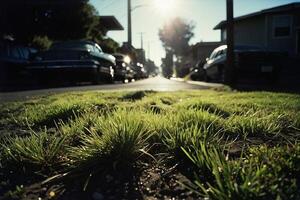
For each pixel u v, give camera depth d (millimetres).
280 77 7098
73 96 3633
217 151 1398
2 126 2330
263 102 3121
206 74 8648
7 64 7605
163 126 1670
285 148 1474
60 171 1404
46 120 2363
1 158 1510
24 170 1428
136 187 1274
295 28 11539
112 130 1496
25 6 10094
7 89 5664
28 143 1554
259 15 12031
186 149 1461
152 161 1464
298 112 2463
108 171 1376
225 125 1870
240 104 2943
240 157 1359
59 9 10656
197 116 1870
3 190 1309
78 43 7180
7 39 9445
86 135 1694
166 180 1306
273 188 1078
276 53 6398
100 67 6820
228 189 1080
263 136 1817
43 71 6262
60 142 1570
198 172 1334
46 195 1260
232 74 5824
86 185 1260
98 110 2463
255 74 6371
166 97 3496
